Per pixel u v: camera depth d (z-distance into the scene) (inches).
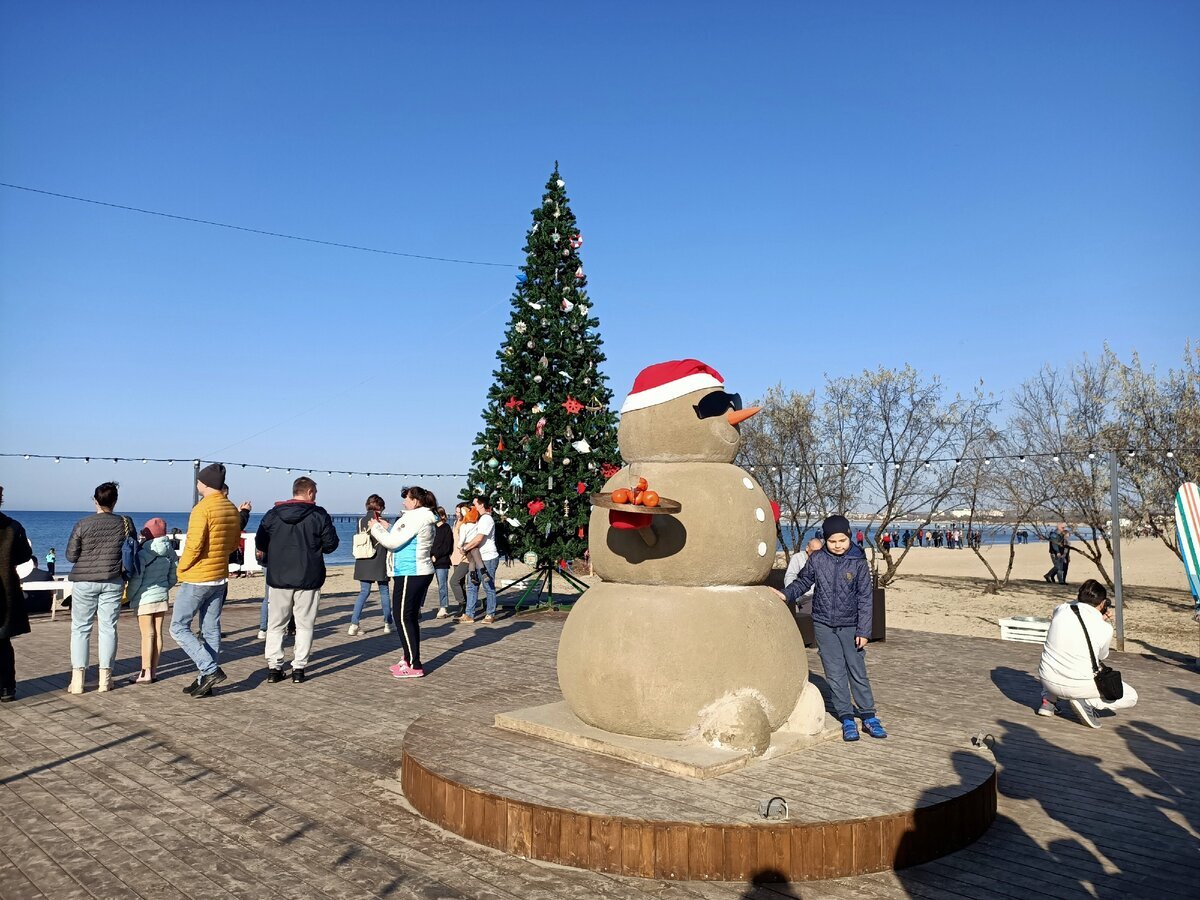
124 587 344.8
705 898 159.6
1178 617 666.2
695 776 196.5
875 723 240.1
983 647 472.1
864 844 171.3
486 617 538.9
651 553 219.3
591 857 172.1
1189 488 429.1
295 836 189.3
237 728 280.8
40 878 167.0
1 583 312.8
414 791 208.2
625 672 213.0
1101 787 229.6
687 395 232.7
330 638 475.2
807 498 1001.5
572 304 592.7
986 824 196.4
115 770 236.1
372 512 488.1
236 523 336.8
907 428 968.9
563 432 577.9
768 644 219.3
